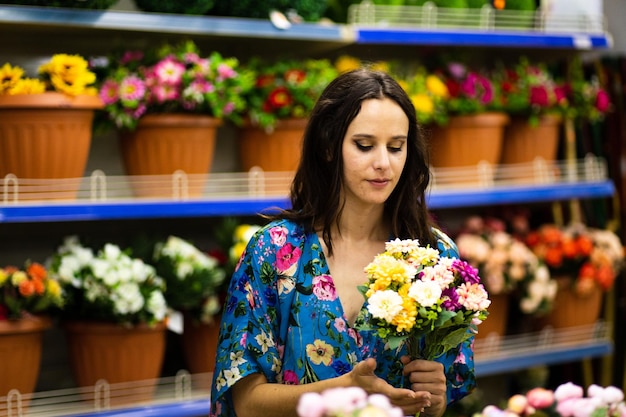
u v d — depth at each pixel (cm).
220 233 309
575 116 366
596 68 394
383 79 174
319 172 181
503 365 344
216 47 335
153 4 291
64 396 303
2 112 265
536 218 399
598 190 369
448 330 161
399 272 156
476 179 346
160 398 292
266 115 304
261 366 175
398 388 164
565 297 361
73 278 272
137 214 283
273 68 313
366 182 170
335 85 176
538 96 346
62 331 313
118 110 285
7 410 263
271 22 301
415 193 185
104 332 274
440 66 357
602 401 169
